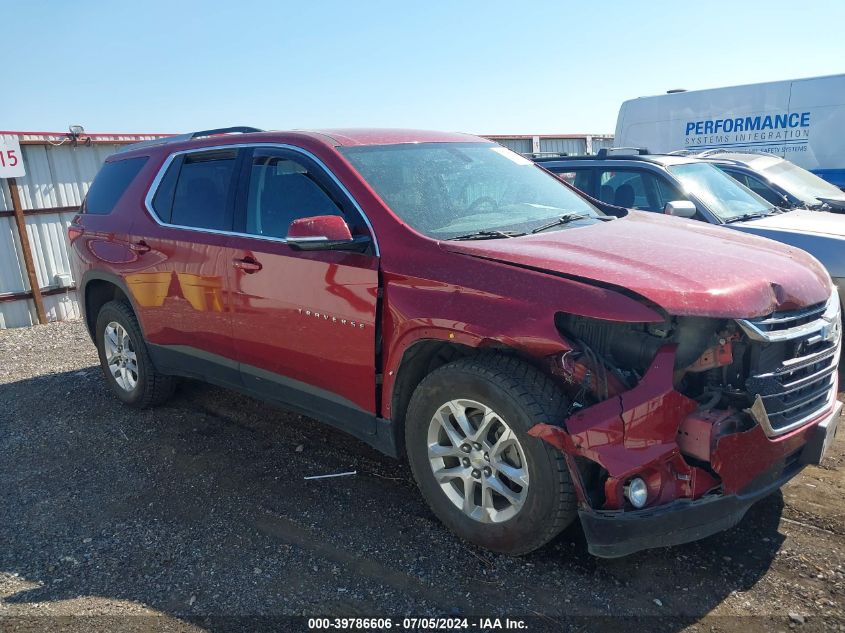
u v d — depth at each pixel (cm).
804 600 284
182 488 410
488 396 299
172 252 461
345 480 409
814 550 318
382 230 350
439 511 335
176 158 489
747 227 626
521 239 343
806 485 380
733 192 705
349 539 344
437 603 292
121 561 335
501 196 412
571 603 287
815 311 312
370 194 363
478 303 304
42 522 378
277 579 314
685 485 278
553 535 294
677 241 346
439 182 396
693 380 297
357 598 297
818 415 315
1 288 1014
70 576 325
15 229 1020
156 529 364
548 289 290
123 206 516
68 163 1071
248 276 407
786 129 1170
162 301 475
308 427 495
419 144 428
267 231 406
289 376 402
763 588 292
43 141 1034
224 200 438
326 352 371
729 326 281
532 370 297
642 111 1348
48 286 1063
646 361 283
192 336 461
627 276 285
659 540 277
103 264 522
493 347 305
